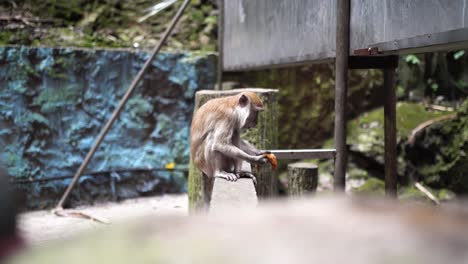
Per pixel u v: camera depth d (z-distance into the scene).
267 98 7.45
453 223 0.40
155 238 0.41
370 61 6.20
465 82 11.49
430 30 4.61
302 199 0.48
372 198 0.46
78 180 10.19
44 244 0.49
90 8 12.30
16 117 10.36
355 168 10.85
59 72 10.67
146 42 12.07
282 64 8.13
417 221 0.41
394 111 6.45
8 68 10.31
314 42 6.81
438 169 10.17
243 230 0.43
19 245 0.40
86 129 10.87
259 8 8.91
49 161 10.60
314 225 0.42
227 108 6.00
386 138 6.54
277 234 0.41
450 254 0.38
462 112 10.27
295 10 7.40
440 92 11.74
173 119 11.45
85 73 10.85
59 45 11.41
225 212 0.49
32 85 10.48
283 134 11.73
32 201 10.39
